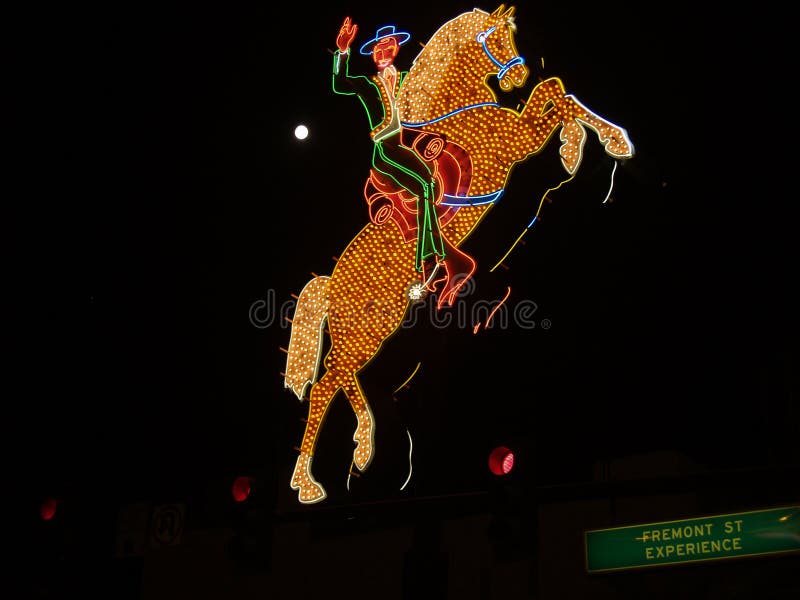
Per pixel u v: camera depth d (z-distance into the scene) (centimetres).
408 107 1412
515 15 1432
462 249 1345
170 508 1296
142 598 1380
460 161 1357
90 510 1530
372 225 1411
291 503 1343
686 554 859
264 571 902
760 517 828
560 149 1308
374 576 1219
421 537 846
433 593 826
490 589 1123
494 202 1326
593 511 1100
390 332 1335
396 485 1266
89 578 1448
